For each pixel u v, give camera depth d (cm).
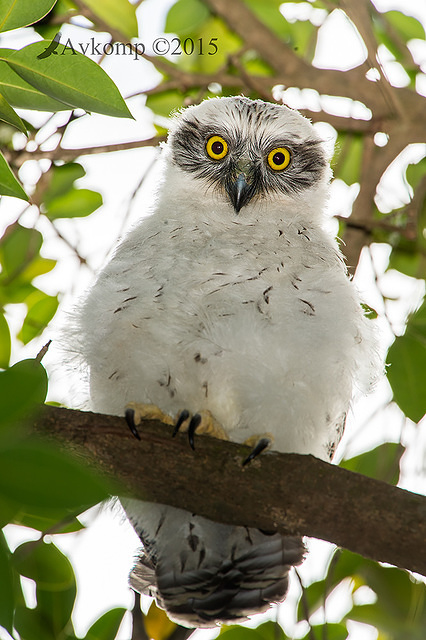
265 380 745
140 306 755
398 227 1023
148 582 839
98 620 866
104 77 615
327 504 618
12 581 452
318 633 903
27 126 1011
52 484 392
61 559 848
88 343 776
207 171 948
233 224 845
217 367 755
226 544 789
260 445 641
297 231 834
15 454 393
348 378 786
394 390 823
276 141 967
